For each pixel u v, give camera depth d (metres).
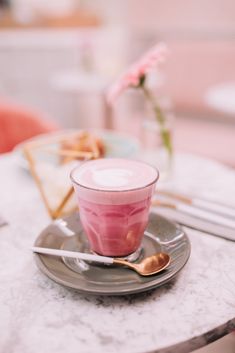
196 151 1.51
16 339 0.32
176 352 0.32
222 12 1.83
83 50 1.74
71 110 2.21
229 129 1.71
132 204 0.37
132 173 0.41
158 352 0.31
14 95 2.12
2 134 0.92
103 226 0.38
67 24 2.12
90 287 0.35
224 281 0.39
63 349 0.31
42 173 0.60
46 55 2.06
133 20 2.03
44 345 0.31
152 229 0.45
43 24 2.13
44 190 0.58
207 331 0.33
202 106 2.00
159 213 0.51
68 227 0.45
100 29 2.22
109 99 0.60
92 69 1.74
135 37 2.05
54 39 2.04
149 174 0.40
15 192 0.60
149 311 0.35
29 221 0.51
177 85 2.05
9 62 2.06
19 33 2.08
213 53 1.92
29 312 0.35
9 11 2.12
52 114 2.19
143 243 0.43
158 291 0.37
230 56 1.88
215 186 0.60
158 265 0.38
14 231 0.49
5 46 2.04
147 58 0.57
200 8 1.87
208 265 0.41
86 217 0.39
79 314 0.35
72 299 0.37
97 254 0.41
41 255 0.40
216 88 1.51
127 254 0.40
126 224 0.38
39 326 0.33
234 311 0.35
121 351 0.31
